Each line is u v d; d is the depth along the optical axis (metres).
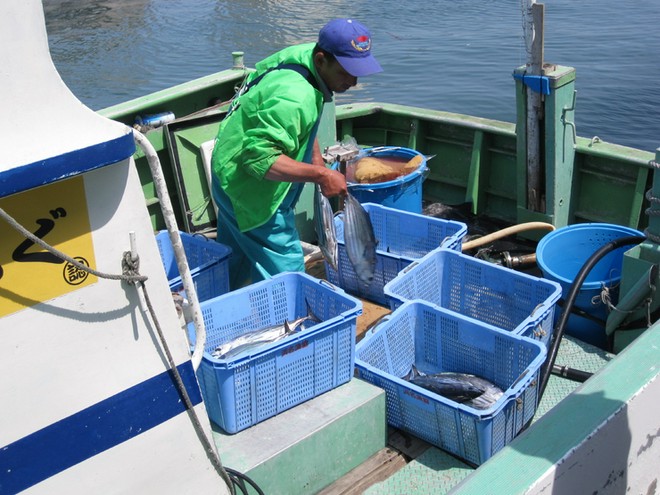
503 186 5.80
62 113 1.72
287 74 3.44
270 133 3.38
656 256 3.73
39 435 1.92
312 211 5.52
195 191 5.45
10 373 1.82
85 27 23.56
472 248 5.20
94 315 1.91
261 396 3.06
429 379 3.64
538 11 4.58
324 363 3.24
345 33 3.33
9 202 1.69
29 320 1.81
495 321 4.27
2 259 1.72
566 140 4.91
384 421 3.33
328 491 3.13
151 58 19.48
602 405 2.16
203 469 2.29
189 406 2.17
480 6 22.73
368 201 5.13
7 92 1.64
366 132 6.59
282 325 3.62
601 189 5.22
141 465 2.14
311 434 3.02
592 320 4.19
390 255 4.45
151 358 2.06
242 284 4.21
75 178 1.77
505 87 14.85
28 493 1.94
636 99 13.09
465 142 5.93
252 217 3.73
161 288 2.03
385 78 15.93
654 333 2.49
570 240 4.67
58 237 1.79
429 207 5.80
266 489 2.93
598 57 16.02
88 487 2.05
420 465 3.24
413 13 22.33
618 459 2.23
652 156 4.86
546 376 3.64
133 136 1.82
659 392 2.32
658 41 17.11
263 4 25.27
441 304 4.46
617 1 22.48
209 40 21.09
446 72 16.12
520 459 1.96
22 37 1.63
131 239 1.91
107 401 2.01
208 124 5.48
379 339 3.65
